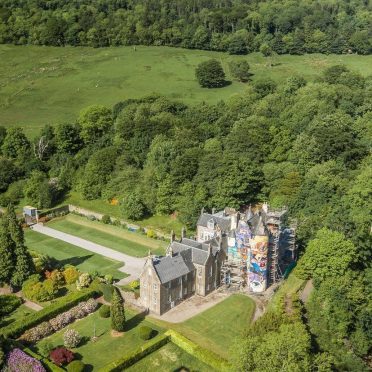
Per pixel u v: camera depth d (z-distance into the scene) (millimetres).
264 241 138250
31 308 138000
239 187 179375
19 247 144250
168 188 189750
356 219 155125
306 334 108312
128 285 148000
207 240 153625
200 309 136000
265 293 141875
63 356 114938
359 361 115000
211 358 115438
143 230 186000
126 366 114312
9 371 112062
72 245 178375
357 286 133375
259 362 99938
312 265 137625
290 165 190125
